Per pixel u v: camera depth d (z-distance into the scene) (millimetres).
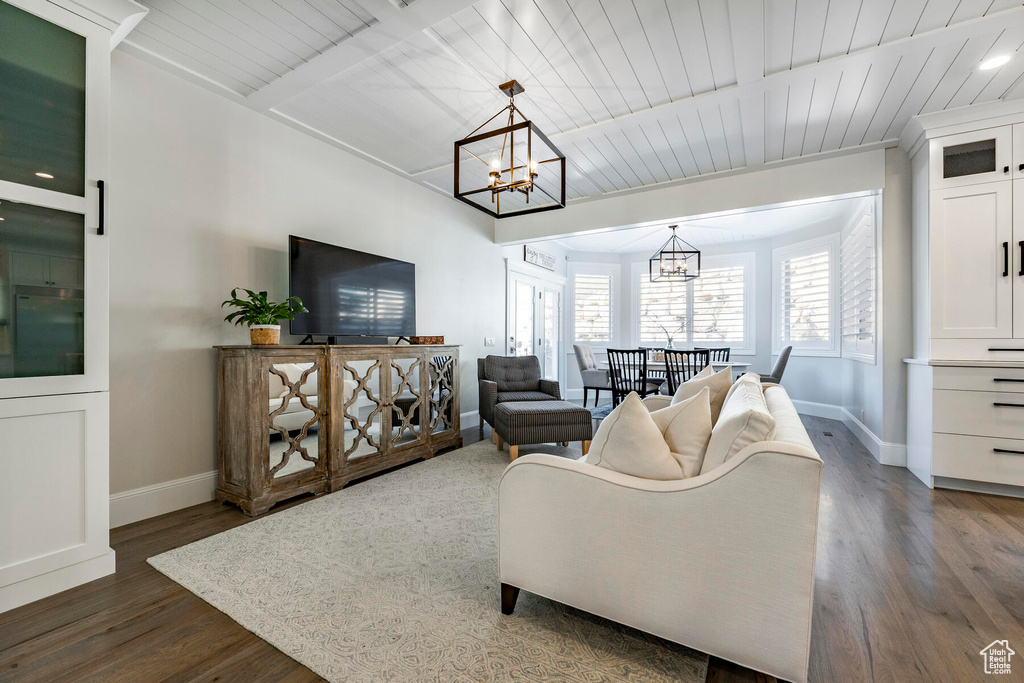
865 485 3008
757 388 1805
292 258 2971
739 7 1953
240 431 2559
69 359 1777
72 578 1740
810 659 1354
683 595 1284
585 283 7398
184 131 2609
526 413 3430
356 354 3039
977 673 1286
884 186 3492
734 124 3088
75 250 1800
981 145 2896
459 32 2174
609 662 1341
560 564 1468
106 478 1851
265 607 1614
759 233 6121
